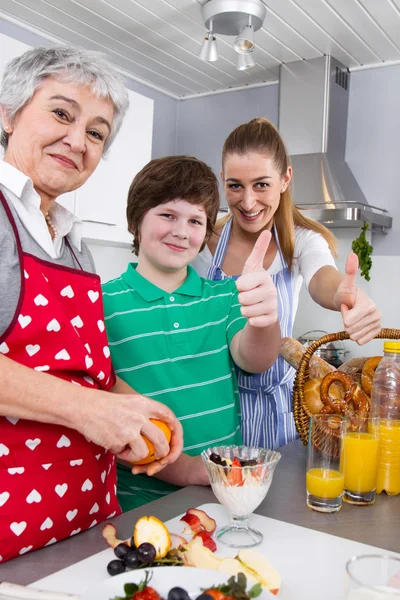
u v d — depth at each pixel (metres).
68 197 2.54
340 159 3.33
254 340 1.14
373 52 3.12
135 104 2.89
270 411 1.51
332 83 3.21
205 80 3.65
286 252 1.63
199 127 3.92
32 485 0.77
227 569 0.66
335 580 0.69
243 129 1.54
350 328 1.11
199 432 1.20
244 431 1.49
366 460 0.96
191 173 1.18
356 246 3.04
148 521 0.71
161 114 3.85
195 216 1.19
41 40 3.02
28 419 0.75
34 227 0.87
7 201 0.84
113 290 1.27
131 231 1.30
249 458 0.90
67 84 0.85
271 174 1.50
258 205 1.54
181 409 1.20
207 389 1.22
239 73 3.50
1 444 0.76
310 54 3.16
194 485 1.03
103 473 0.89
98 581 0.67
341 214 2.88
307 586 0.67
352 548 0.78
